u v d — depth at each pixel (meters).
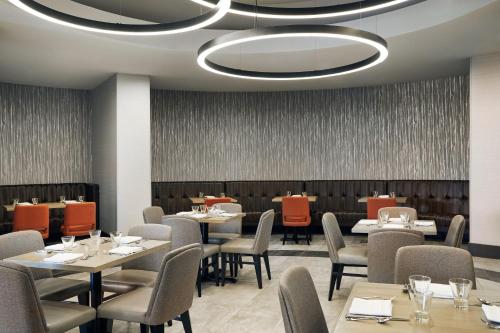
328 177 9.80
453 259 2.72
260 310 4.55
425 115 8.95
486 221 6.83
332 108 9.77
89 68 7.52
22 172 8.81
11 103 8.72
